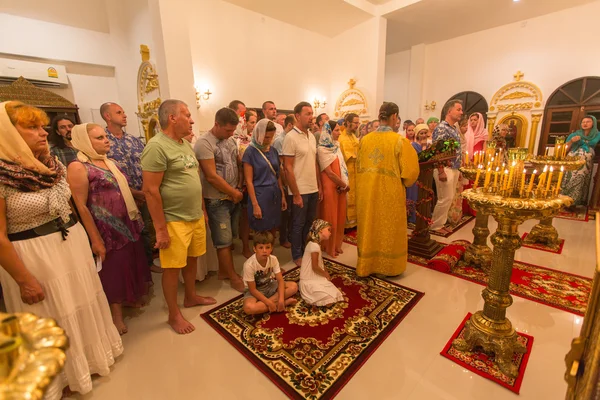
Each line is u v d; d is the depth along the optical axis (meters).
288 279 2.50
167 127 1.74
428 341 1.74
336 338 1.77
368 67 6.41
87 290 1.45
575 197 4.70
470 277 2.49
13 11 4.03
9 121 1.11
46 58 4.34
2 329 0.46
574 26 5.64
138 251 2.12
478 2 5.45
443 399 1.36
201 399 1.41
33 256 1.24
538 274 2.51
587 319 0.75
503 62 6.61
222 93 5.27
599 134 4.52
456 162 3.40
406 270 2.66
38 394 0.41
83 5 4.54
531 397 1.35
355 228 3.87
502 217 1.40
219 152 2.23
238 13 5.34
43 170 1.22
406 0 5.62
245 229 2.97
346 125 3.44
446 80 7.55
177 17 3.34
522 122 6.42
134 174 2.66
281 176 2.98
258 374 1.55
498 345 1.50
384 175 2.30
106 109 2.50
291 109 6.46
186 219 1.82
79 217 1.66
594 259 2.81
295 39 6.34
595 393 0.56
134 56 4.40
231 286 2.48
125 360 1.67
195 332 1.89
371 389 1.42
